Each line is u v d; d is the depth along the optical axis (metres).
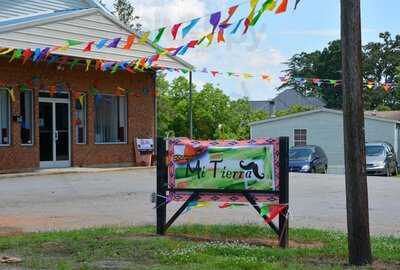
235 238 9.18
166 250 7.96
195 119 47.03
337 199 15.08
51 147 22.03
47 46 20.33
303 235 9.37
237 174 8.74
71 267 7.14
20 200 14.23
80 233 9.30
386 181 21.06
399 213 12.74
